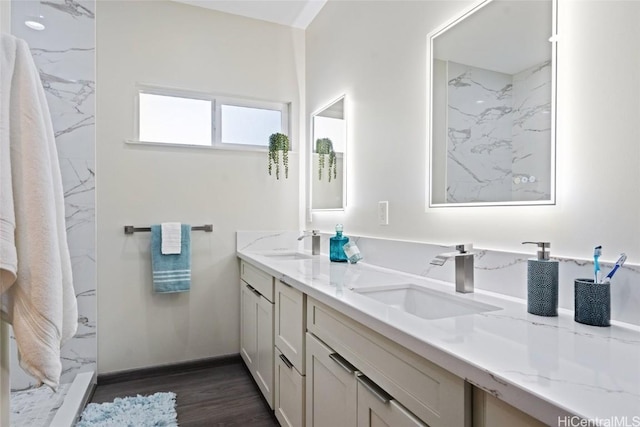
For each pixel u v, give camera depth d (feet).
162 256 7.50
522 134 3.71
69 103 6.86
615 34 2.97
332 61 7.68
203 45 8.18
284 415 5.31
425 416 2.49
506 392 1.85
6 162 2.48
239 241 8.39
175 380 7.45
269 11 8.37
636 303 2.77
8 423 2.90
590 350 2.26
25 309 2.58
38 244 2.62
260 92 8.70
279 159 8.80
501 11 3.96
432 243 4.89
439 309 4.09
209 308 8.18
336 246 6.49
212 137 8.39
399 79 5.61
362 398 3.25
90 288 7.04
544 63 3.50
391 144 5.79
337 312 3.77
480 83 4.20
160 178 7.75
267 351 6.18
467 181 4.36
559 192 3.36
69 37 6.87
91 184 7.03
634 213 2.83
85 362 7.00
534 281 3.11
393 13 5.76
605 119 3.03
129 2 7.57
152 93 7.88
